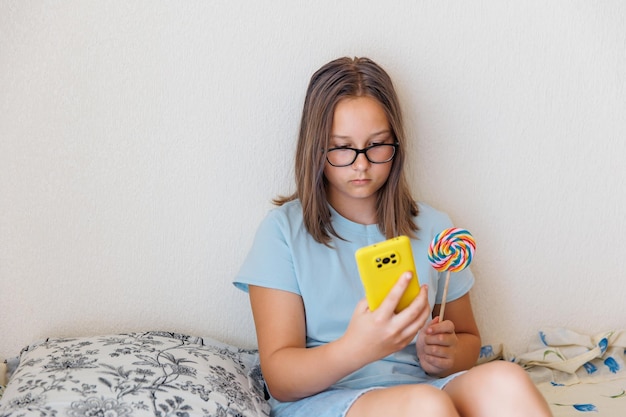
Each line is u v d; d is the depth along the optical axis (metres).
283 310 1.39
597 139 1.72
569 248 1.75
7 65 1.50
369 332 1.15
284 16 1.57
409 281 1.12
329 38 1.59
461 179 1.69
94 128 1.54
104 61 1.53
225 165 1.60
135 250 1.60
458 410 1.15
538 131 1.70
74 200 1.56
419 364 1.44
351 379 1.38
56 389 1.20
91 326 1.61
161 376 1.27
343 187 1.41
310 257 1.42
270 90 1.59
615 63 1.69
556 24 1.66
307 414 1.26
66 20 1.50
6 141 1.52
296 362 1.28
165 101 1.56
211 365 1.37
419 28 1.62
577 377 1.65
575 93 1.69
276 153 1.61
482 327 1.75
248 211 1.62
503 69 1.66
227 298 1.64
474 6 1.63
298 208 1.48
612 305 1.79
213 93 1.57
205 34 1.55
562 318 1.78
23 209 1.54
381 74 1.44
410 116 1.65
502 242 1.72
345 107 1.37
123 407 1.18
